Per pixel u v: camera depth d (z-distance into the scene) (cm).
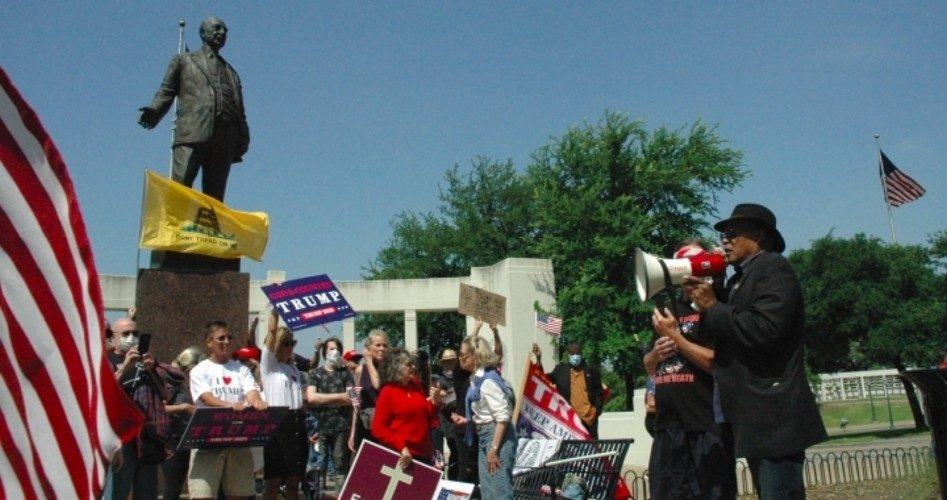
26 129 278
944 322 3322
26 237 278
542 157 4047
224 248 1265
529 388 1061
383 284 3300
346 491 787
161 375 914
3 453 271
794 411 456
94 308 286
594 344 3650
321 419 1302
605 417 2008
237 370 880
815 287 3431
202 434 790
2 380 272
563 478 910
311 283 1062
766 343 454
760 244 506
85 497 281
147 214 1212
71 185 285
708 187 3909
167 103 1328
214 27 1363
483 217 6619
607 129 3891
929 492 1223
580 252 3772
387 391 838
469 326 3012
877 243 3469
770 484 459
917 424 3089
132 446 769
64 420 281
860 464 1588
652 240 3862
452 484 907
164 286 1197
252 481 859
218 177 1348
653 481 607
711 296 488
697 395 591
